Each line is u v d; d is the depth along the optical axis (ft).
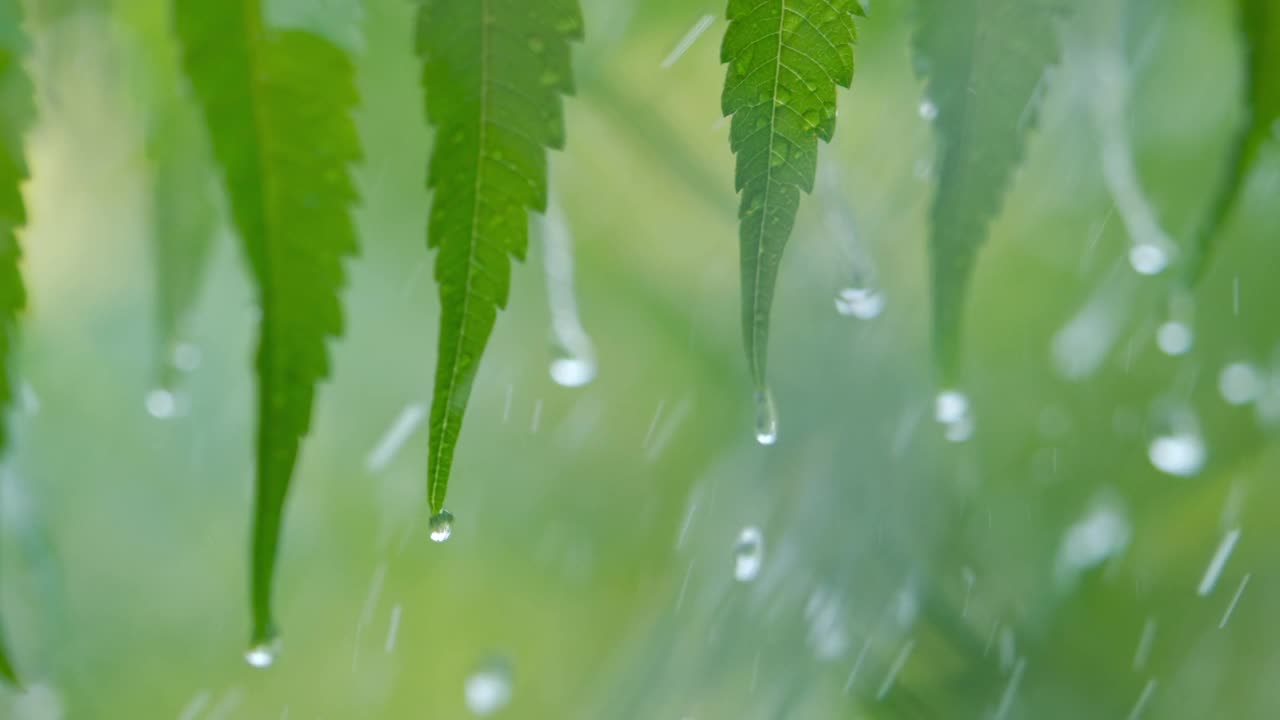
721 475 3.51
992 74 1.93
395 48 2.31
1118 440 3.39
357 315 3.56
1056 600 3.22
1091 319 3.43
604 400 3.74
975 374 3.44
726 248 3.44
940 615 3.18
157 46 2.17
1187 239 2.94
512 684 3.75
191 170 2.19
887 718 3.06
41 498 3.12
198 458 3.76
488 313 1.85
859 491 3.33
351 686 3.92
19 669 3.19
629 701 3.40
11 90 1.90
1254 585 3.24
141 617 3.82
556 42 1.85
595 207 3.23
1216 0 2.42
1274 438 3.29
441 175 1.85
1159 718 3.10
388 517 3.96
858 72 2.59
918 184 2.94
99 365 3.43
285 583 3.93
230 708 3.87
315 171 1.88
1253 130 2.03
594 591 3.76
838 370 3.38
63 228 2.91
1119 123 2.45
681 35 2.54
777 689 3.15
